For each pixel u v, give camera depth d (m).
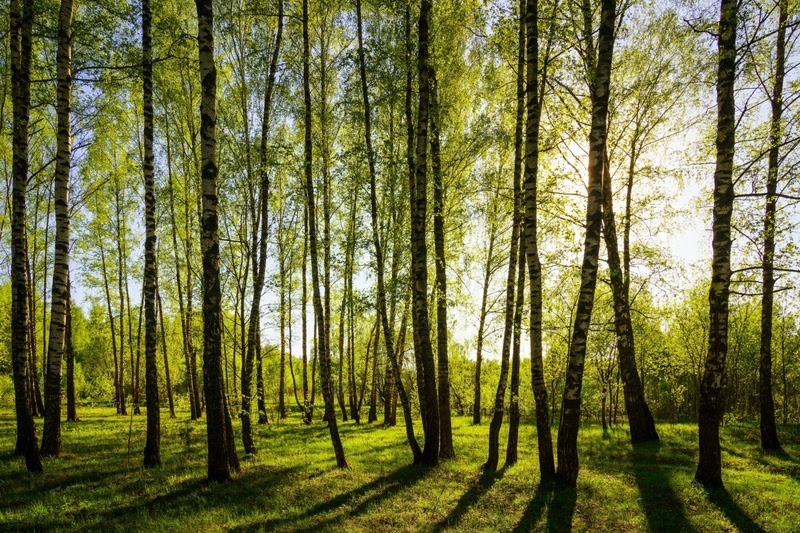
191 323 25.34
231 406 15.20
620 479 10.50
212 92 9.20
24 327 10.01
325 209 13.38
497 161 15.80
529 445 16.02
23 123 10.10
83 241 24.69
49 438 11.75
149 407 11.18
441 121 13.38
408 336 23.27
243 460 12.29
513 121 13.38
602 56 9.23
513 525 7.62
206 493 8.73
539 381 10.31
